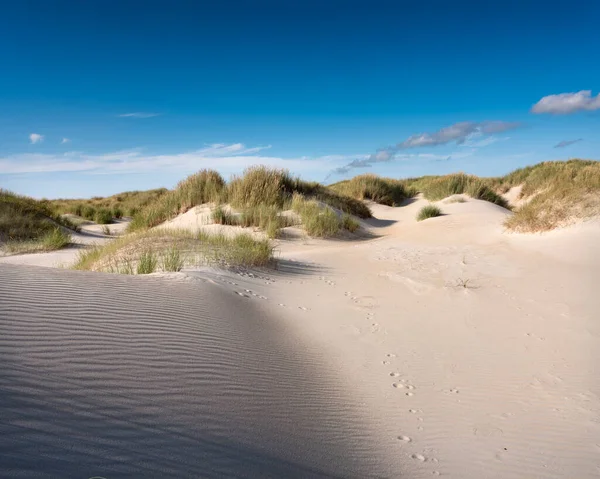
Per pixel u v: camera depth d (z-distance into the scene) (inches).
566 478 109.2
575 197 472.1
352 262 396.5
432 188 1047.0
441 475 111.1
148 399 112.7
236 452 101.0
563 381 160.9
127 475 80.4
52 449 81.6
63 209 1060.5
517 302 257.4
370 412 143.9
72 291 180.4
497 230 526.9
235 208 642.8
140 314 174.2
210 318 196.7
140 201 1213.1
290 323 229.1
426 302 267.9
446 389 159.9
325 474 103.5
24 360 112.9
